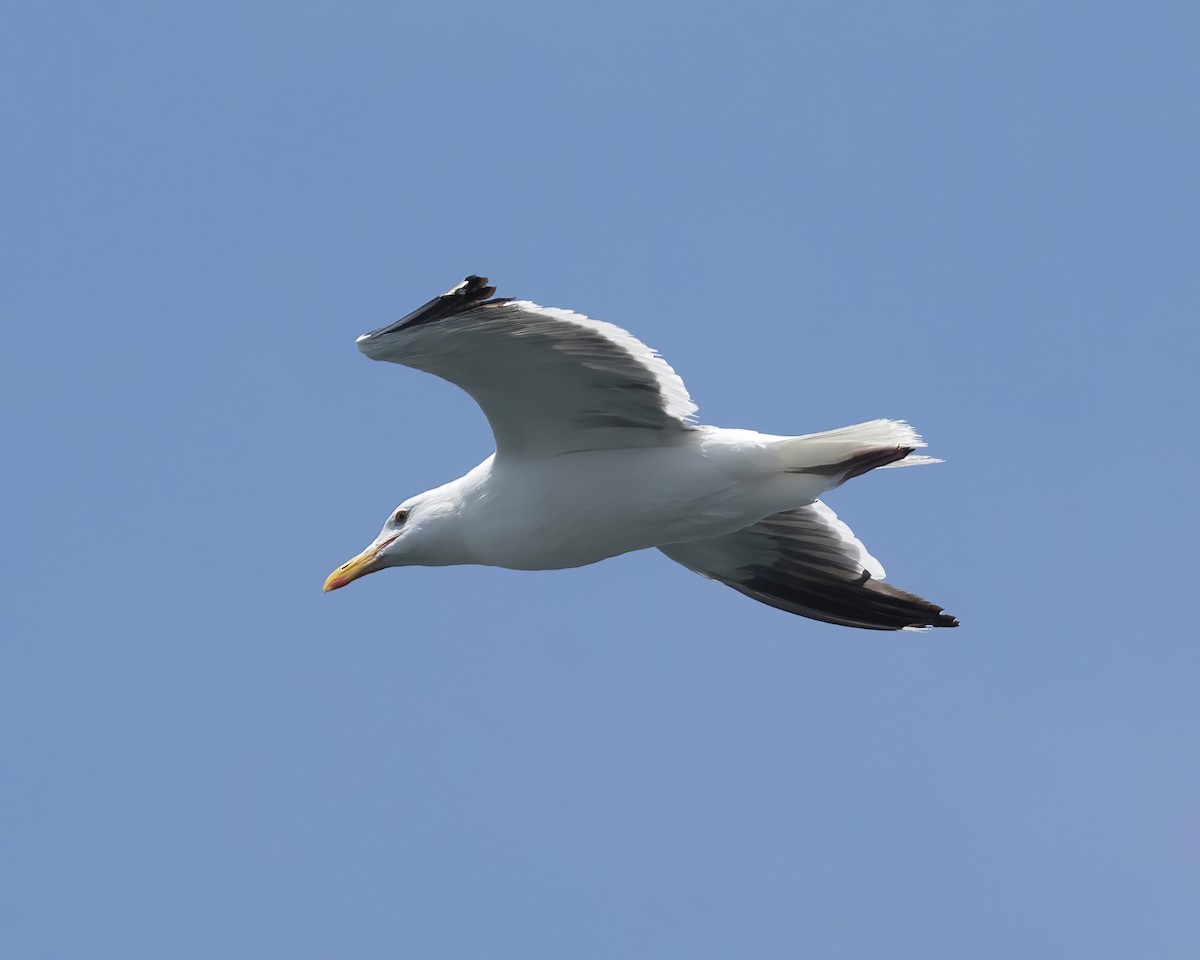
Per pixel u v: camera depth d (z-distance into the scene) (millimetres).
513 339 14102
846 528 17828
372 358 14102
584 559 15883
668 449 15367
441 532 16031
